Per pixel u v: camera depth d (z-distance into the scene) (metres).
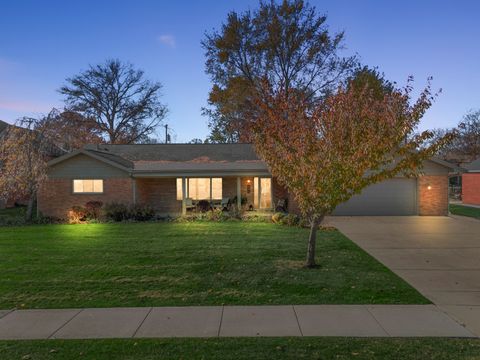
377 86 28.34
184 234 14.77
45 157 21.20
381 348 5.21
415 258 10.88
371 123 9.07
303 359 4.92
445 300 7.34
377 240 13.63
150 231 15.66
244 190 24.39
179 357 4.99
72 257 10.91
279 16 35.50
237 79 36.53
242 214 20.73
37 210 22.06
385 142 8.84
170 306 7.08
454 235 14.77
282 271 9.30
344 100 9.39
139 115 46.62
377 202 22.27
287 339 5.54
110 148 26.70
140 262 10.27
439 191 22.03
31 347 5.35
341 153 8.91
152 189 24.20
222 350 5.19
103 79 45.16
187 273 9.21
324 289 7.98
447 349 5.18
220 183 24.38
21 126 19.44
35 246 12.52
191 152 25.78
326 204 9.05
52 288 8.18
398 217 21.31
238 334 5.76
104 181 22.17
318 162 9.01
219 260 10.41
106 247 12.26
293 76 36.16
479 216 21.72
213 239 13.59
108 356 5.04
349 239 13.77
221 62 37.34
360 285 8.24
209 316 6.55
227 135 39.69
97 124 44.16
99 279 8.80
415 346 5.28
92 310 6.90
